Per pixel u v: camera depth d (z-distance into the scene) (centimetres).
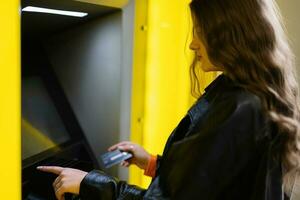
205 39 89
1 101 87
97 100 148
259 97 83
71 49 150
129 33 139
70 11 125
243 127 80
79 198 110
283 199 99
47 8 117
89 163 143
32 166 128
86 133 155
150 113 153
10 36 87
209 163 79
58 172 106
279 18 93
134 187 95
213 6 87
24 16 118
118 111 142
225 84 90
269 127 83
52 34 149
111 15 137
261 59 85
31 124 143
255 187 83
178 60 158
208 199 80
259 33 85
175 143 86
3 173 90
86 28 144
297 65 175
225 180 81
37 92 152
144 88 150
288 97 87
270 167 83
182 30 157
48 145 144
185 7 155
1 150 89
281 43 90
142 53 146
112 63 140
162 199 83
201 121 85
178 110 162
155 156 131
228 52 86
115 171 149
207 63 94
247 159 82
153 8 146
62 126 154
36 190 126
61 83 157
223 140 79
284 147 84
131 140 147
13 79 89
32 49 153
